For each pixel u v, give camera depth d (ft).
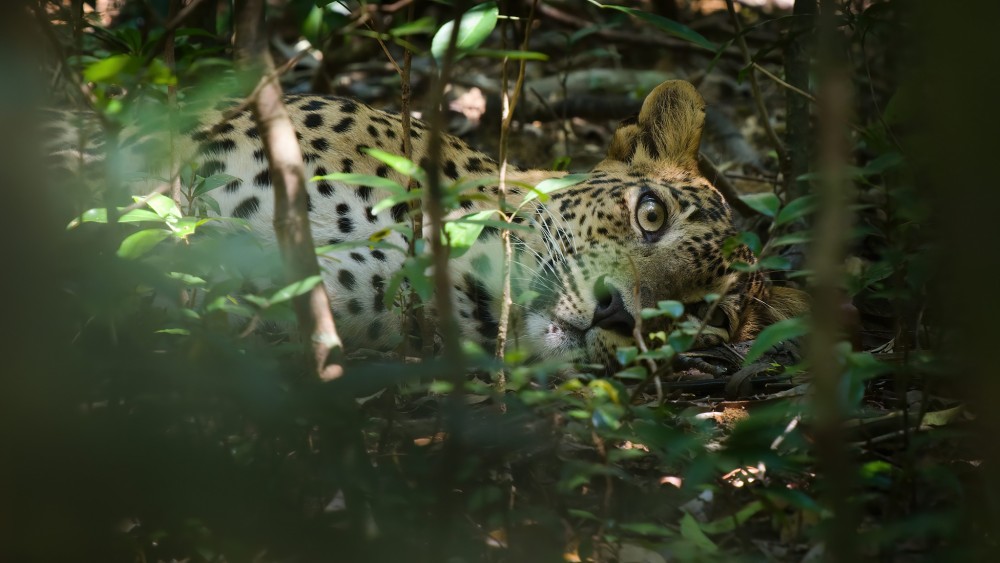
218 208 25.12
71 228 20.21
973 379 14.94
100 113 17.20
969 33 13.19
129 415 16.43
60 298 14.19
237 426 18.61
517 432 17.87
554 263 30.83
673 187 34.12
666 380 29.71
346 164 32.55
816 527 16.79
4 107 12.47
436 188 15.84
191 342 17.85
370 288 30.86
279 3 62.28
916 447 18.30
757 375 29.07
